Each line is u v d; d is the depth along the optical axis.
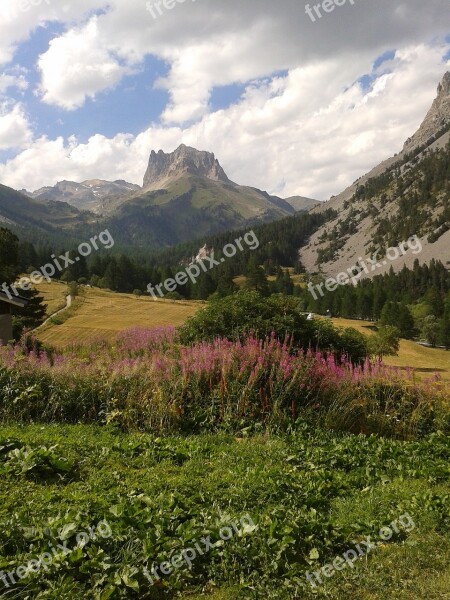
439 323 128.62
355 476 7.82
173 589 4.70
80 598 4.30
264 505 6.38
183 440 8.91
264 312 15.72
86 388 10.35
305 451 8.79
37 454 6.84
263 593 4.73
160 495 6.19
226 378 10.84
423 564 5.40
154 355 13.52
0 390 9.99
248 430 9.88
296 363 11.49
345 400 11.38
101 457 7.45
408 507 6.64
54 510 5.59
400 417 11.78
